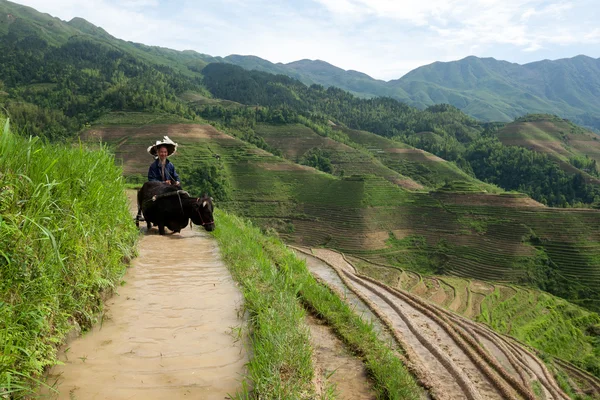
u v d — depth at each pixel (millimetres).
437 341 6316
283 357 3381
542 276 69312
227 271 6277
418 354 5234
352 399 3465
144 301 4812
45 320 3176
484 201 92062
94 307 4207
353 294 7914
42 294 3197
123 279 5477
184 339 3889
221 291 5305
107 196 5656
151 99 152875
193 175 98688
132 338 3830
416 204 94562
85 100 158125
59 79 197125
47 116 130000
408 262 76312
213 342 3865
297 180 107438
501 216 85688
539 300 54344
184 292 5195
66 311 3646
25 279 3008
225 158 116625
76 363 3289
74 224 4094
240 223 13602
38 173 3723
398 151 174125
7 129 3674
